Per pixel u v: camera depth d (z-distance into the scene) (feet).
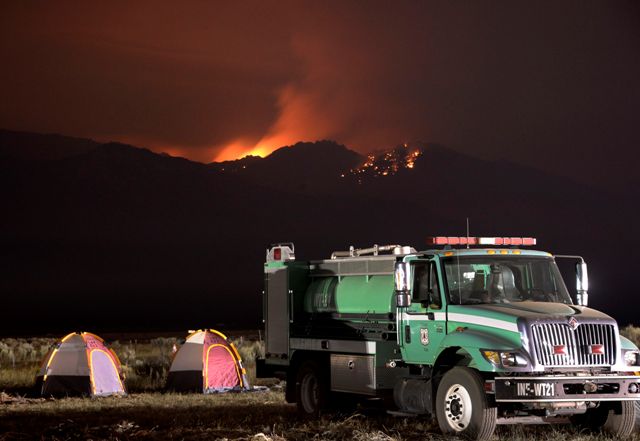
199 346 88.33
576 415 48.21
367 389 52.31
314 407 57.72
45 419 59.21
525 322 43.16
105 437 48.26
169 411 63.77
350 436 45.83
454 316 46.37
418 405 49.93
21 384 96.17
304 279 60.70
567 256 49.47
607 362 43.47
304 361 58.95
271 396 75.61
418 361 48.67
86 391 84.48
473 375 43.73
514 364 42.63
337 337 55.52
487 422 43.06
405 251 52.90
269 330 63.16
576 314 44.09
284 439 45.09
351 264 55.93
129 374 101.86
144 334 301.63
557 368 42.93
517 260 48.14
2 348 153.69
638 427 46.68
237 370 88.07
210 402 71.82
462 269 47.65
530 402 42.65
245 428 49.96
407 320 49.44
